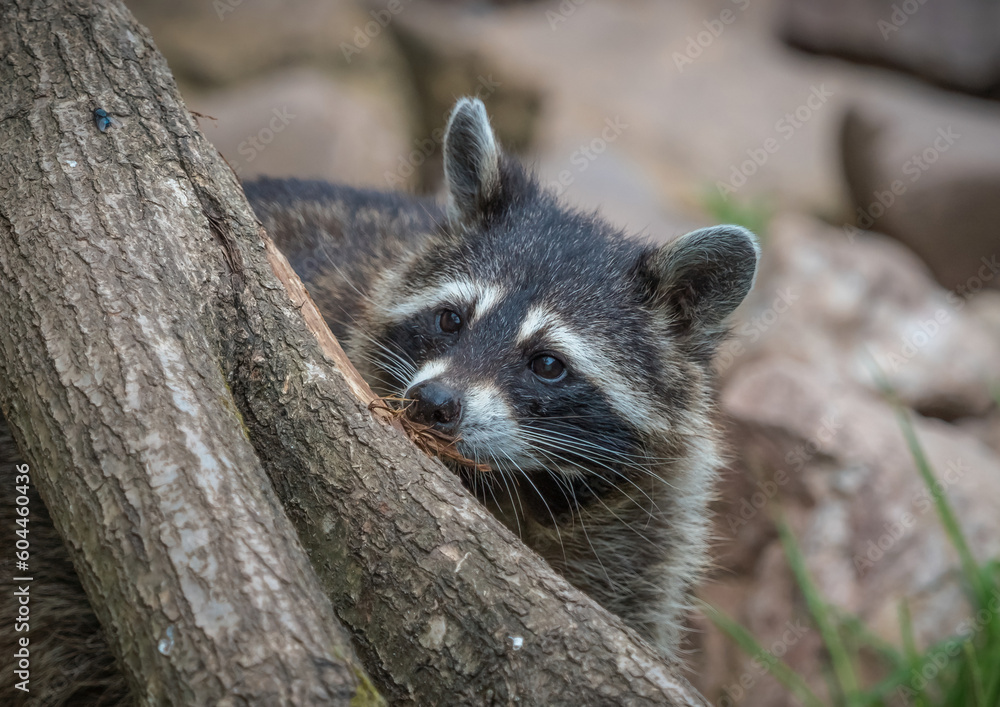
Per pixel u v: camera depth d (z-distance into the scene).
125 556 2.37
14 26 3.56
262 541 2.41
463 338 4.35
